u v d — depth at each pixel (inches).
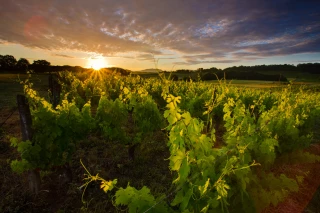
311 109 344.2
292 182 126.3
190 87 523.2
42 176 198.5
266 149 133.6
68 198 171.3
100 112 235.0
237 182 99.6
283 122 192.7
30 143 165.5
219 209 89.0
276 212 158.6
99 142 284.8
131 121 394.0
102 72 911.0
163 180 200.4
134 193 77.0
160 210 78.4
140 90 279.0
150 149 268.8
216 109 340.8
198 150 92.7
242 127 144.6
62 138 183.6
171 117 94.1
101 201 169.0
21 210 156.4
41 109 177.0
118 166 221.6
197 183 86.2
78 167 219.1
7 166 213.8
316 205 171.5
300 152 211.8
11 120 379.9
